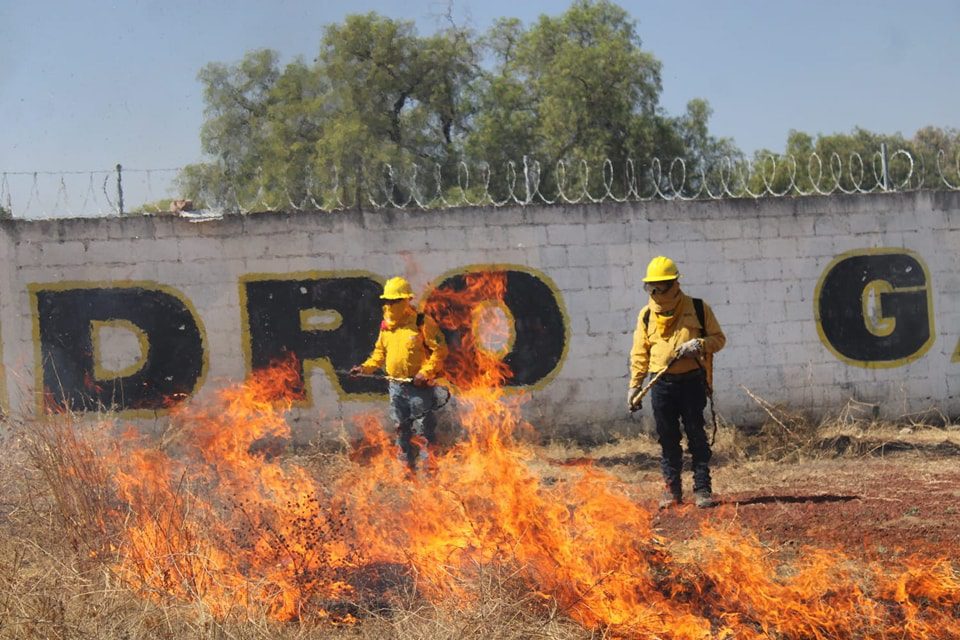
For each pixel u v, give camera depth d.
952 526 6.73
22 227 10.52
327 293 10.81
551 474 9.30
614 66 30.80
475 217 10.99
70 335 10.55
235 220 10.74
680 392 7.70
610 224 11.15
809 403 11.38
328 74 27.69
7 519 6.51
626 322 11.14
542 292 11.05
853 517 7.06
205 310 10.70
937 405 11.63
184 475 6.99
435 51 30.08
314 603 5.48
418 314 8.77
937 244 11.71
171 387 10.63
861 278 11.56
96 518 6.30
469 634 4.98
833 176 11.70
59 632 5.01
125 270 10.62
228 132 24.66
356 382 10.80
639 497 8.16
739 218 11.36
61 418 7.70
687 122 31.48
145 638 5.04
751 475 9.25
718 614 5.37
